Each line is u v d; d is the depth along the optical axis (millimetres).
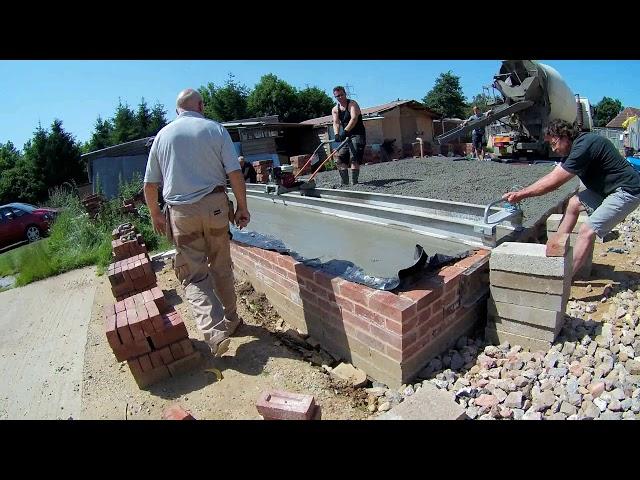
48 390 3395
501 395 2453
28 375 3779
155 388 3016
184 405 2771
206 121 3145
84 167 31891
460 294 3012
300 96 34250
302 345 3492
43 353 4266
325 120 24938
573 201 3693
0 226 14578
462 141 26703
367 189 6934
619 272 4004
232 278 3574
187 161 3035
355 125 7051
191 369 3162
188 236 3186
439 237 3912
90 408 2939
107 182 17969
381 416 2309
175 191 3064
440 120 28594
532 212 4574
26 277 7699
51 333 4848
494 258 2883
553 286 2670
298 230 4836
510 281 2852
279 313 4078
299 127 25453
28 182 30422
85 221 9945
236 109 34312
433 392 2289
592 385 2396
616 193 3293
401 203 5199
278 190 6855
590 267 3914
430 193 6250
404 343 2598
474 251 3383
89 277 7273
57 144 30703
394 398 2615
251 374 3049
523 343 2900
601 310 3318
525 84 10578
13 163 34375
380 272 3057
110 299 5832
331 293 3111
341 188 7227
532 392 2465
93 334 4535
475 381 2674
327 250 3893
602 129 24703
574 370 2545
